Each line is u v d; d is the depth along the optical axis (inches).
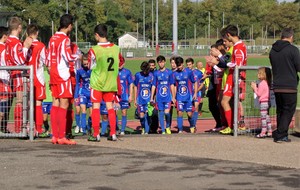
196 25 5536.4
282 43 445.4
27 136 456.1
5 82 454.9
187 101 597.9
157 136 480.4
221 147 423.2
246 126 488.1
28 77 452.1
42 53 461.4
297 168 348.8
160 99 589.3
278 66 444.8
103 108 525.7
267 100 473.7
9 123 461.7
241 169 345.1
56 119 431.8
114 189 295.9
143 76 591.8
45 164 354.9
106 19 4598.9
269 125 476.4
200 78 602.5
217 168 347.6
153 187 300.4
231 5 5433.1
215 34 5418.3
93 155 385.1
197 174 331.0
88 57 444.1
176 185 305.0
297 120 498.9
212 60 494.9
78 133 577.6
